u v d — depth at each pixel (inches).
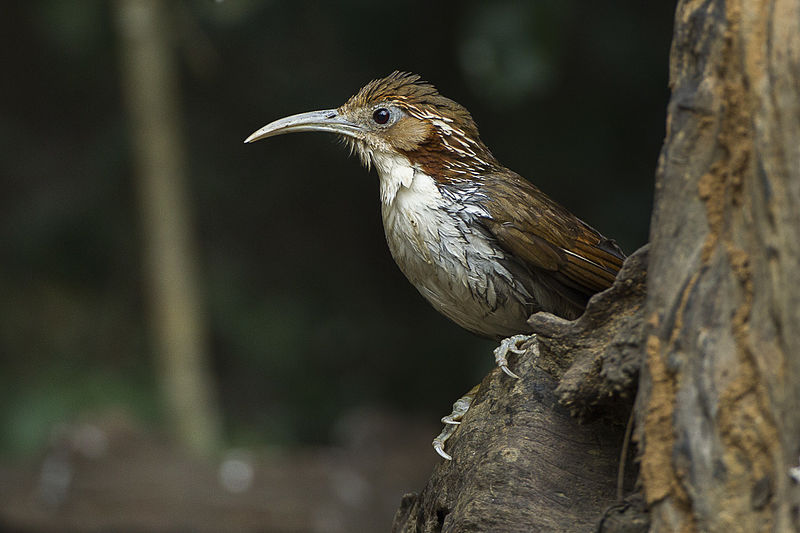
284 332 646.5
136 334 649.0
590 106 597.3
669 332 135.0
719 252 131.3
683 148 137.3
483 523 168.4
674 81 141.5
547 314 165.6
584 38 574.2
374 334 663.8
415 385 657.0
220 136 668.1
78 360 636.7
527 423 175.3
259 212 681.6
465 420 193.6
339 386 649.0
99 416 460.1
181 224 557.0
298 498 414.6
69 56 664.4
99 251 658.8
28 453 551.5
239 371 655.8
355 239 694.5
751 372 124.4
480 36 470.9
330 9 618.5
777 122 119.6
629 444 167.2
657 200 140.5
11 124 693.9
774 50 120.9
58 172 682.2
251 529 398.3
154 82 549.6
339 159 668.7
